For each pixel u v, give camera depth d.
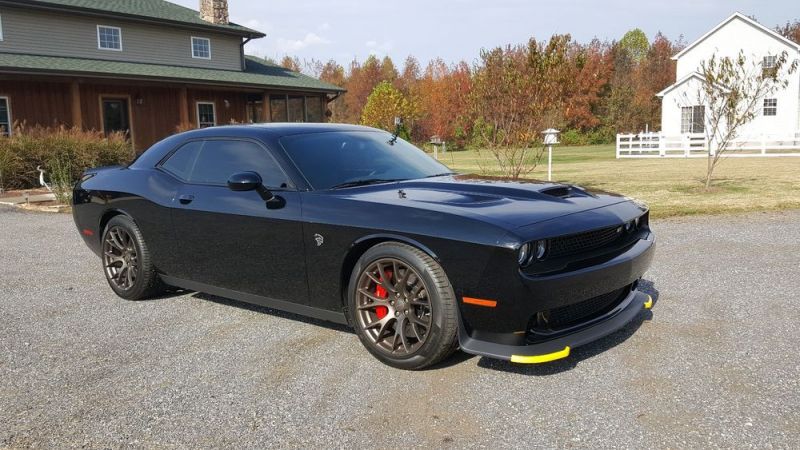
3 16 19.22
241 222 4.05
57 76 18.09
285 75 28.34
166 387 3.29
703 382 3.17
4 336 4.18
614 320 3.56
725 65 12.30
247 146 4.27
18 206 11.66
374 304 3.51
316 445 2.66
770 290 4.91
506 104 11.34
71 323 4.45
